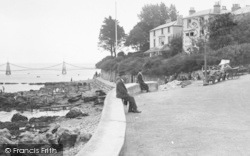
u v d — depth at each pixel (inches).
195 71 1758.1
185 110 591.2
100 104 1480.1
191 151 338.3
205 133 411.2
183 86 1200.8
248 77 1193.4
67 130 555.8
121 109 513.0
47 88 2982.3
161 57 2704.2
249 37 2039.9
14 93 2418.8
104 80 3464.6
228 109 593.0
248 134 401.7
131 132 430.6
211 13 2615.7
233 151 333.1
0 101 1790.1
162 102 713.0
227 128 438.0
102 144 309.1
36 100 1905.8
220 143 363.6
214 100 705.0
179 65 1926.7
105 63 3767.2
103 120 424.5
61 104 1704.0
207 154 326.6
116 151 287.1
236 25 2119.8
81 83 3570.4
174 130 433.7
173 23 3272.6
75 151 475.2
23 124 991.0
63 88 2972.4
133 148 354.6
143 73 2311.8
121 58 3442.4
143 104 697.0
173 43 2738.7
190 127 448.8
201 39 2113.7
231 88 874.8
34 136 596.1
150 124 479.2
